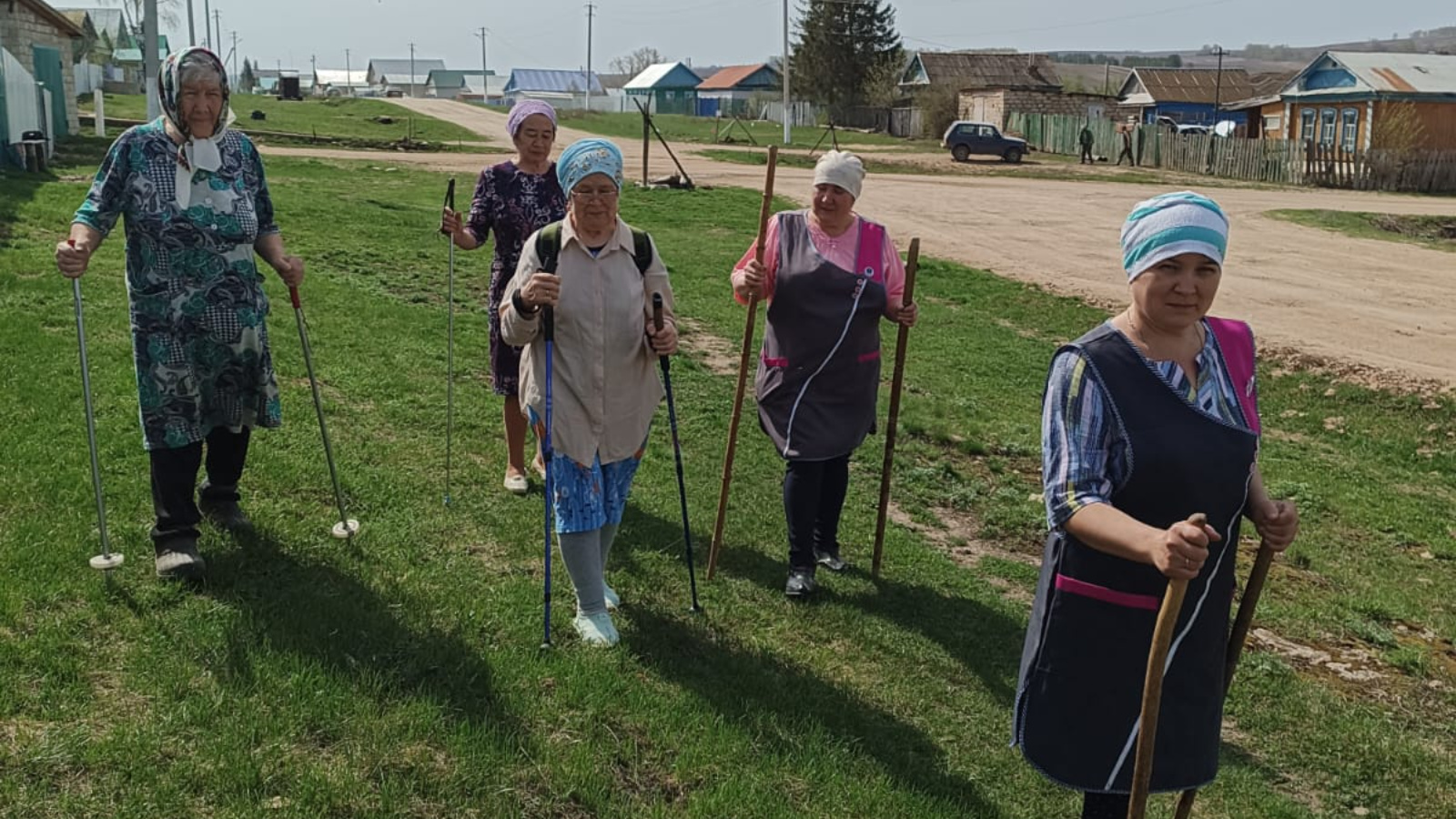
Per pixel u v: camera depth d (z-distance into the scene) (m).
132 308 4.26
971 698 4.39
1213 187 36.62
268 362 4.54
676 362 9.75
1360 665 5.46
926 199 28.70
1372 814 4.09
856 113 66.19
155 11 26.39
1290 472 9.21
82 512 4.74
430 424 6.85
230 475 4.82
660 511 5.91
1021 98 58.62
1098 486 2.70
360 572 4.58
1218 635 2.83
